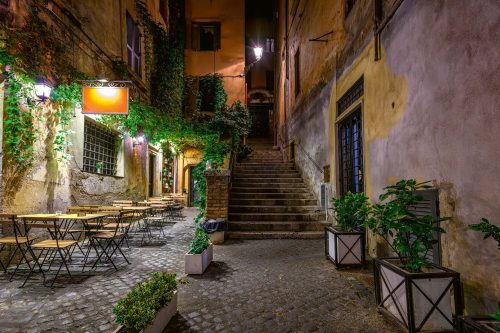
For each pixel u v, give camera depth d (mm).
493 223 2686
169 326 2996
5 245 4895
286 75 15070
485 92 2771
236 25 18312
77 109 7145
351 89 6758
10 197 5035
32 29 5660
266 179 11000
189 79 17328
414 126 4027
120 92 6832
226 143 11883
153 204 9312
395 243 3094
